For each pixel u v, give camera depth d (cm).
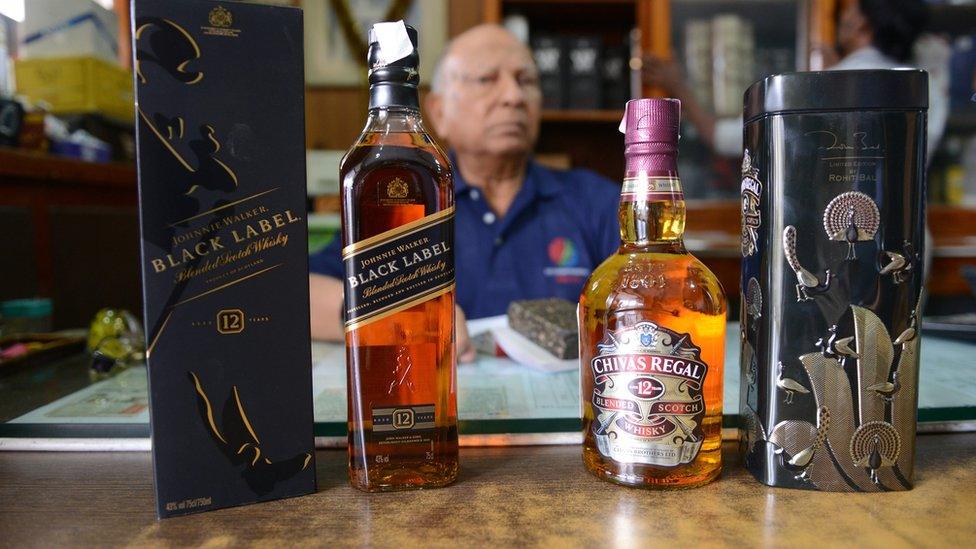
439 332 47
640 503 45
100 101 203
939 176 254
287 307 46
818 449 46
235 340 45
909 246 45
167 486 44
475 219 171
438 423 48
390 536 40
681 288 46
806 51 247
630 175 49
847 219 45
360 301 46
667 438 46
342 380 77
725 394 66
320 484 49
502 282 168
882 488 46
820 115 45
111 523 43
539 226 172
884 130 44
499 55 167
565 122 262
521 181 181
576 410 63
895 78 44
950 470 50
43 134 173
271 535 41
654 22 246
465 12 273
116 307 207
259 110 45
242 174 45
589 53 247
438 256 47
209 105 44
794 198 45
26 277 166
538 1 248
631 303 46
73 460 55
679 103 48
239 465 45
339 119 278
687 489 47
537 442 58
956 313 243
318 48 275
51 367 86
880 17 219
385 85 46
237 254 45
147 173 43
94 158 195
